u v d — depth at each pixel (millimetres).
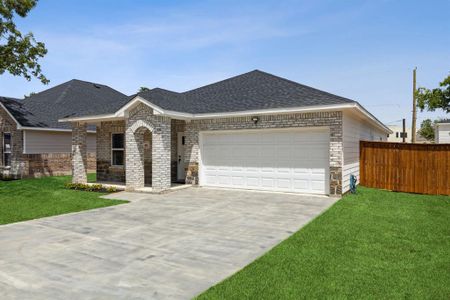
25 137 18516
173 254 5613
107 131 16297
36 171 19031
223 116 12805
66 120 15562
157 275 4688
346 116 11703
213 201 10781
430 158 12453
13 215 8844
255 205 10008
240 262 5211
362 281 4402
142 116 12945
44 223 7941
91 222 8023
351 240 6262
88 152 22438
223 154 13586
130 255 5566
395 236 6551
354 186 12016
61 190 13594
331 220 7891
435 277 4551
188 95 16250
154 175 12562
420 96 29156
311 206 9766
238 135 13219
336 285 4277
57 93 25375
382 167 13492
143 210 9477
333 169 11141
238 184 13258
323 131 11531
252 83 15555
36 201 11008
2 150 19562
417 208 9469
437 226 7371
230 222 7926
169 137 12992
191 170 14078
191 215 8742
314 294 4020
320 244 6020
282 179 12320
